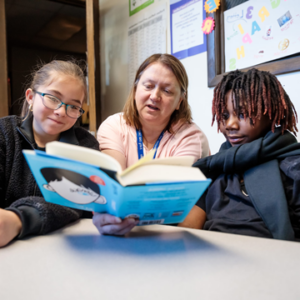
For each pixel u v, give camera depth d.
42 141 0.90
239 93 0.83
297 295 0.32
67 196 0.52
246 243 0.50
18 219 0.53
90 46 2.01
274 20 1.26
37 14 2.89
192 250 0.47
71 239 0.53
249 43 1.37
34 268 0.40
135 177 0.44
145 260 0.43
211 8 1.49
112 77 2.38
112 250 0.47
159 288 0.34
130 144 1.18
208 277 0.37
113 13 2.32
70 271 0.39
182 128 1.18
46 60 4.05
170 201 0.48
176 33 1.76
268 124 0.84
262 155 0.77
